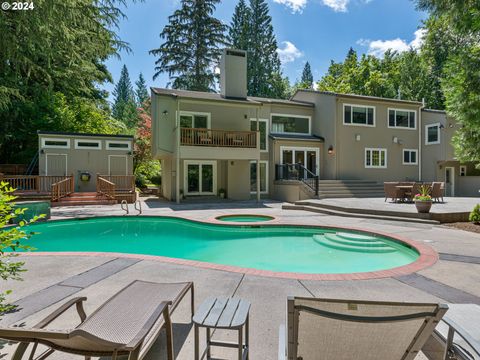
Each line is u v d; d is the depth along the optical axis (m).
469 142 8.02
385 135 20.09
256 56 37.81
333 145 18.92
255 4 38.81
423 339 1.69
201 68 31.14
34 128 19.20
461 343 2.09
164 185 19.88
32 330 1.62
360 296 3.74
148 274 4.55
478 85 6.96
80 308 2.37
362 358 1.85
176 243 8.47
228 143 16.70
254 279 4.32
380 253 7.00
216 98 16.28
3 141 19.39
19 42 11.12
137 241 8.73
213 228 9.73
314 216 11.36
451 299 3.66
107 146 17.14
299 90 22.22
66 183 15.38
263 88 37.53
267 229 9.45
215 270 4.75
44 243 8.52
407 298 3.68
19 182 15.43
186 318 3.14
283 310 3.32
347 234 8.48
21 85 17.58
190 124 17.61
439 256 5.53
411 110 20.77
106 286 4.04
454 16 6.73
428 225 9.07
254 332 2.85
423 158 20.88
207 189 18.45
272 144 18.81
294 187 16.50
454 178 20.38
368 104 19.66
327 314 1.65
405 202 13.54
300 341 1.84
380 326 1.67
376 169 19.86
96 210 12.99
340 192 16.50
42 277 4.39
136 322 2.22
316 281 4.25
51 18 10.26
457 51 7.58
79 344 1.84
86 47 13.89
